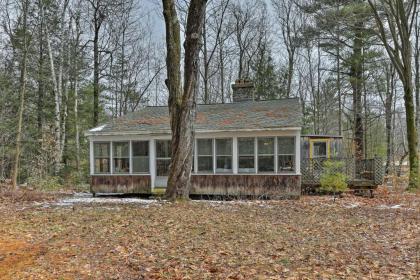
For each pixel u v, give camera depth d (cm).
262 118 1628
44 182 1892
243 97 2094
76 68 2467
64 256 656
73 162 2572
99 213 1073
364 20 2083
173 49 1263
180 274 567
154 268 594
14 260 633
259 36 3303
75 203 1374
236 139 1571
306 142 2045
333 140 2091
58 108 2208
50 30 2323
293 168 1514
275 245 731
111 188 1700
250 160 1562
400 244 745
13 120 2083
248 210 1160
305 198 1521
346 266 604
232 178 1573
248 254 668
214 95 3500
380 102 3052
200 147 1616
